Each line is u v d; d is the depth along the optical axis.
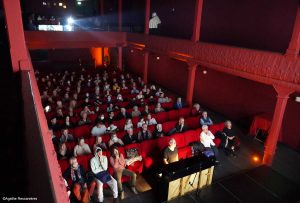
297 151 9.66
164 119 10.44
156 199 6.72
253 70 8.50
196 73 14.77
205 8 13.25
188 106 12.06
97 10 24.00
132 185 6.91
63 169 6.40
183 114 10.98
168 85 17.39
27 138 1.36
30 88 2.51
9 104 3.69
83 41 16.23
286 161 8.93
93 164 6.38
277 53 7.73
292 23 9.20
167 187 6.40
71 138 7.92
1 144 2.70
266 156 8.59
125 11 20.81
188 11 14.14
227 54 9.49
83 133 8.68
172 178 6.25
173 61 16.41
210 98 13.97
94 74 17.38
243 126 11.88
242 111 11.98
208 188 7.21
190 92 12.18
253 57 8.46
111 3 21.80
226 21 12.06
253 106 11.35
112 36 17.03
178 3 14.89
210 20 13.05
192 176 6.78
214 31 12.91
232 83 12.33
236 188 7.30
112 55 23.09
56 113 9.52
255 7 10.52
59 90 12.74
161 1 16.50
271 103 10.52
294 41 7.20
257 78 8.38
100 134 8.48
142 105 11.30
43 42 15.12
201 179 7.04
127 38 17.27
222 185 7.39
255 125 10.48
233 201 6.77
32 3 22.42
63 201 1.88
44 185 0.91
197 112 10.93
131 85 14.12
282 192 7.26
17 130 2.98
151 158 7.60
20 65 4.00
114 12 21.86
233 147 8.96
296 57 7.18
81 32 16.03
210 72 13.66
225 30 12.20
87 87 13.99
